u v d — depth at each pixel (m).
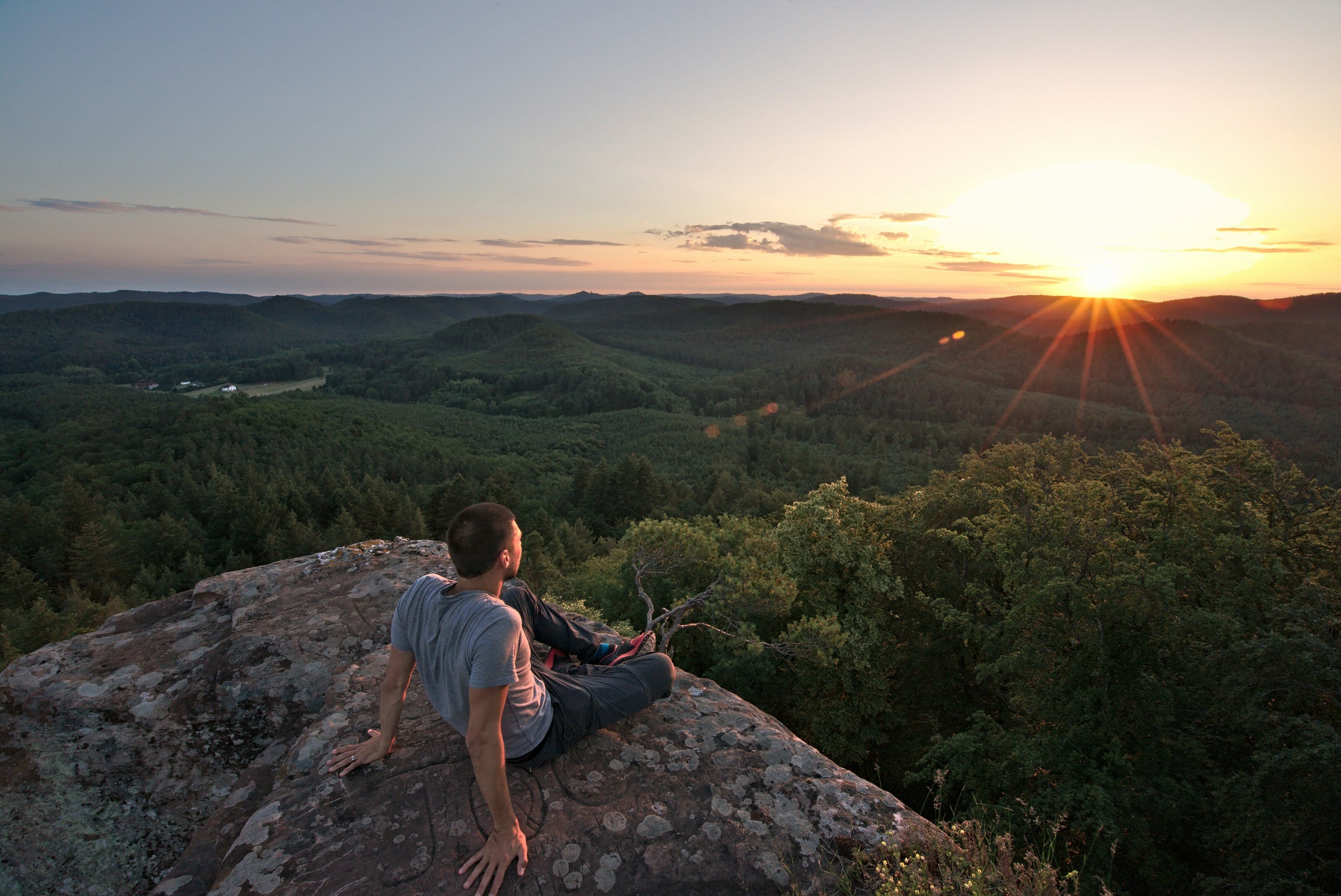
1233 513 15.15
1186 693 11.29
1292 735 8.92
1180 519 14.66
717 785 2.50
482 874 1.99
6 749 2.85
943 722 16.67
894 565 17.89
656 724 2.85
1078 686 11.84
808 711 16.23
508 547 2.18
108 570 50.94
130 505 73.00
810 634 11.59
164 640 3.48
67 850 2.66
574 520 78.38
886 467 120.44
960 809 12.70
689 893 2.06
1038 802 10.66
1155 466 19.98
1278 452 16.97
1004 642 12.91
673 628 11.25
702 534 12.09
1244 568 13.38
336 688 2.95
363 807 2.24
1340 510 14.48
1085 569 12.27
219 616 3.70
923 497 19.84
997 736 12.05
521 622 2.16
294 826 2.17
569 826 2.22
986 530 15.62
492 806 1.99
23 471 102.56
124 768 2.84
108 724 2.94
